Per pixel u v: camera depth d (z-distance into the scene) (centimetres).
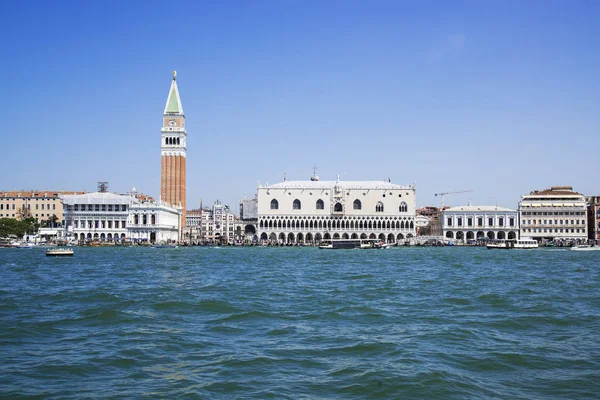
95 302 6325
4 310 5791
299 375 3519
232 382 3381
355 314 5522
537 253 19625
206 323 5069
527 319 5256
